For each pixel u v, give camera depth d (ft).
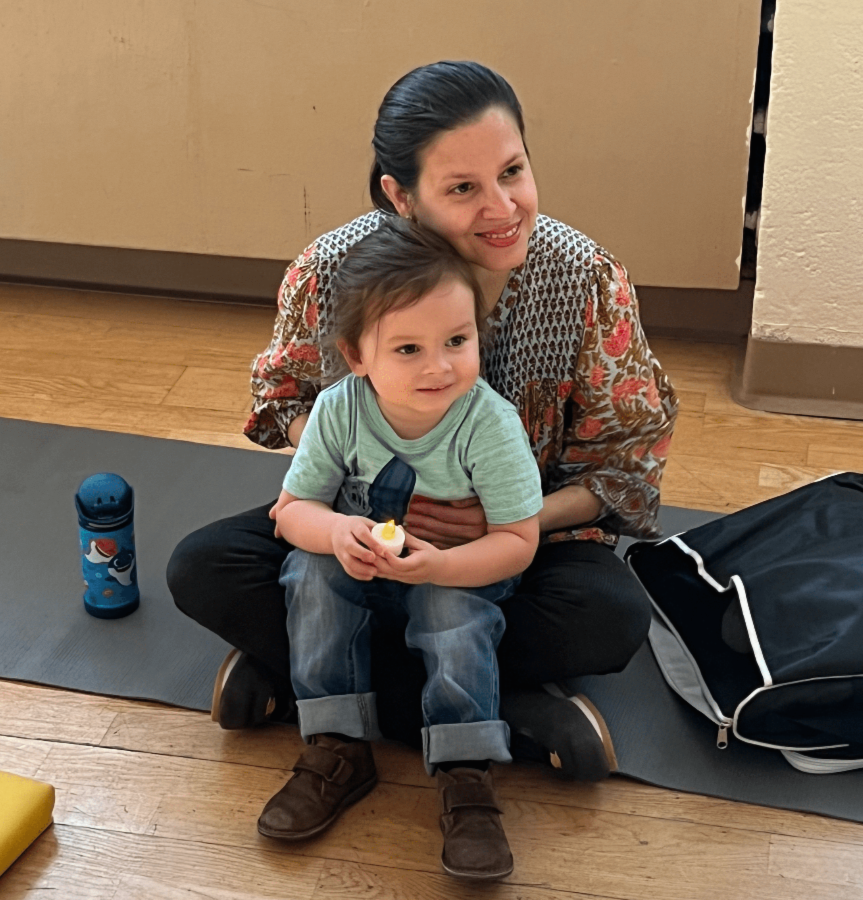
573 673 4.97
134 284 9.04
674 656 5.54
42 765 5.06
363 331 4.40
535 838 4.76
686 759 5.11
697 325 8.39
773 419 7.59
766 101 7.74
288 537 4.85
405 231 4.39
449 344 4.37
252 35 7.88
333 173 8.24
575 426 5.15
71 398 7.74
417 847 4.73
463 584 4.65
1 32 8.16
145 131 8.34
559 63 7.60
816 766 5.00
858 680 4.85
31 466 6.98
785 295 7.40
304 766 4.81
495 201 4.31
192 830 4.78
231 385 7.95
